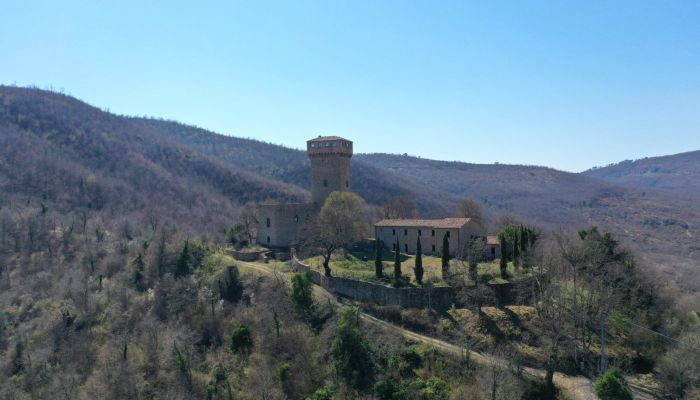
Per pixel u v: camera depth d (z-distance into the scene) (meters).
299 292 70.75
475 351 59.47
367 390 55.41
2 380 68.88
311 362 61.31
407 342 60.94
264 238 106.69
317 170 112.56
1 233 115.94
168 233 110.44
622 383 50.66
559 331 56.28
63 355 70.75
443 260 72.88
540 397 53.22
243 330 67.12
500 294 68.44
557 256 81.31
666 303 74.31
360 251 96.81
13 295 91.69
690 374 54.28
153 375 63.12
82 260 104.62
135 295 85.00
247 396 58.25
